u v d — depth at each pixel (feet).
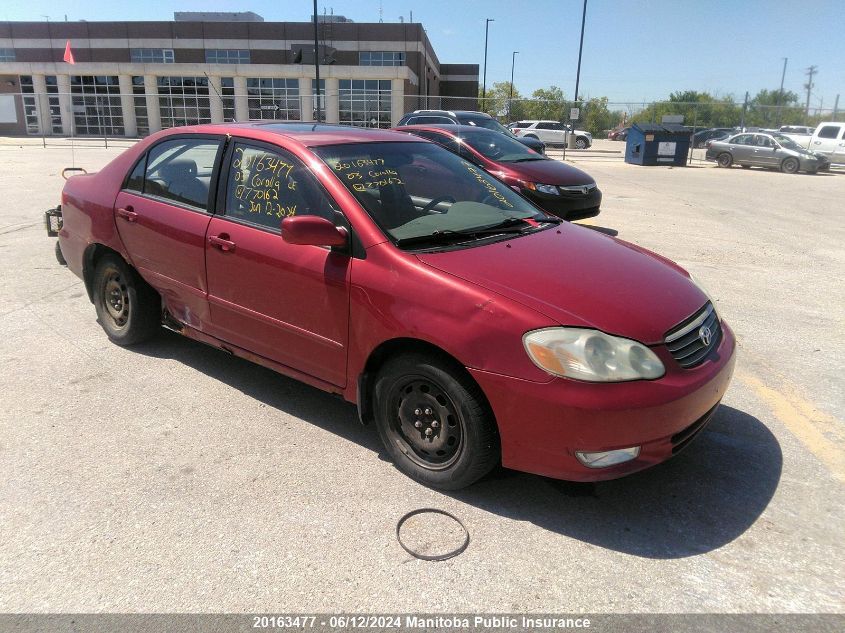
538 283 9.57
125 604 7.79
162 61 140.87
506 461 9.27
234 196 12.42
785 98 209.87
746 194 51.31
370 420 11.07
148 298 14.88
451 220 11.53
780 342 17.02
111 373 14.24
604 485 10.41
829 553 8.87
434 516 9.56
